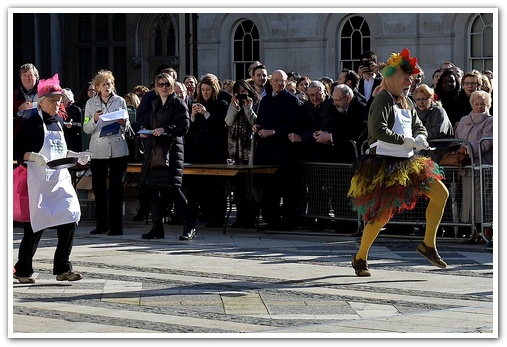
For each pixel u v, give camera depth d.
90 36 30.25
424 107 12.63
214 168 13.48
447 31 24.86
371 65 14.99
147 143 12.93
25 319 8.12
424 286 9.57
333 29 26.36
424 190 10.07
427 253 10.37
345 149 13.55
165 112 12.77
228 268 10.62
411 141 9.83
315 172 13.76
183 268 10.62
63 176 9.77
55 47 30.33
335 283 9.72
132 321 8.02
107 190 15.08
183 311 8.41
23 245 9.78
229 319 8.09
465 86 13.27
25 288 9.52
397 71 9.96
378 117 9.87
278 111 13.69
